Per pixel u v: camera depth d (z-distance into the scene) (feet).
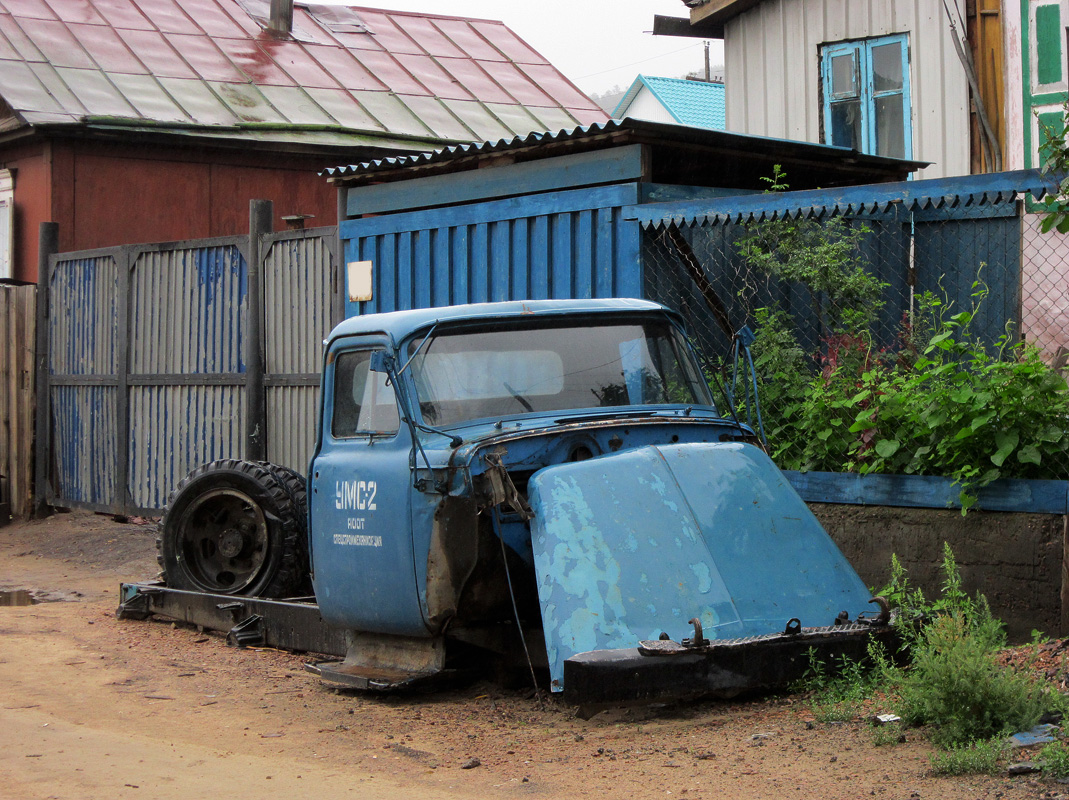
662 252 29.53
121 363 47.06
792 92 48.73
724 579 18.67
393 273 36.04
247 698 21.85
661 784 15.30
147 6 71.56
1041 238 33.04
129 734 19.29
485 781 16.10
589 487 19.26
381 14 81.97
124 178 57.77
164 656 25.76
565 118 73.00
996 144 42.75
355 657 22.85
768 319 27.91
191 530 29.35
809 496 25.55
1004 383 22.89
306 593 28.91
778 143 31.27
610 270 29.89
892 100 45.85
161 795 15.64
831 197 25.58
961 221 34.47
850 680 18.33
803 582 19.25
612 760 16.56
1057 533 21.84
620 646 17.61
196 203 59.62
